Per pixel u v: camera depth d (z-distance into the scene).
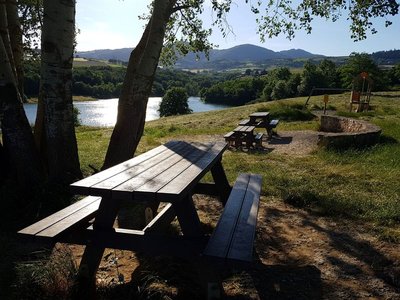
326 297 3.31
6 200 5.09
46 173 6.07
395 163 8.48
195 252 3.14
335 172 7.86
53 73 5.46
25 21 9.75
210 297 3.07
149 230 3.48
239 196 4.21
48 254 3.87
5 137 5.50
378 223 5.01
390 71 80.06
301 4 8.55
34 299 3.03
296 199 5.86
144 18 8.74
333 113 21.45
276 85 83.12
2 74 5.34
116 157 6.08
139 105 6.08
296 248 4.31
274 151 11.13
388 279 3.60
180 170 3.57
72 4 5.47
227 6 7.90
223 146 5.06
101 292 3.25
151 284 3.34
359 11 8.09
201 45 9.05
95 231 3.29
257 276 3.64
